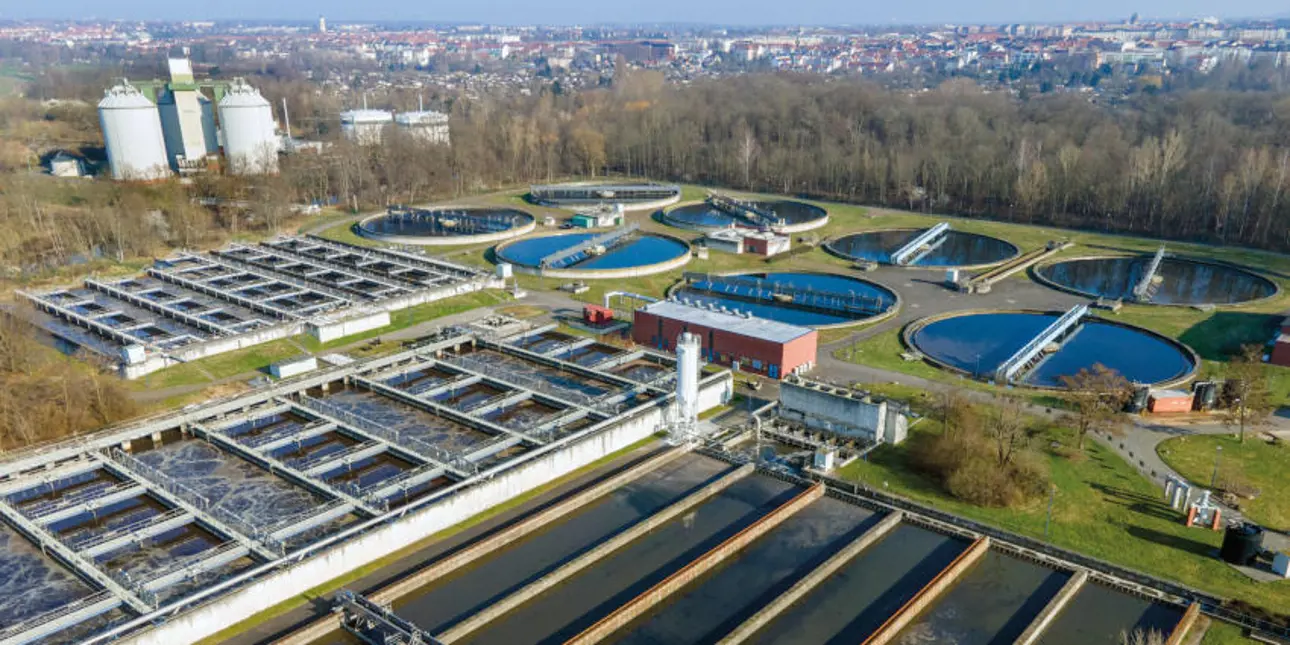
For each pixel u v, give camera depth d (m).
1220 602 65.88
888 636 62.72
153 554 72.50
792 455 91.62
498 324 132.62
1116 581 69.00
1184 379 109.50
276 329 125.12
